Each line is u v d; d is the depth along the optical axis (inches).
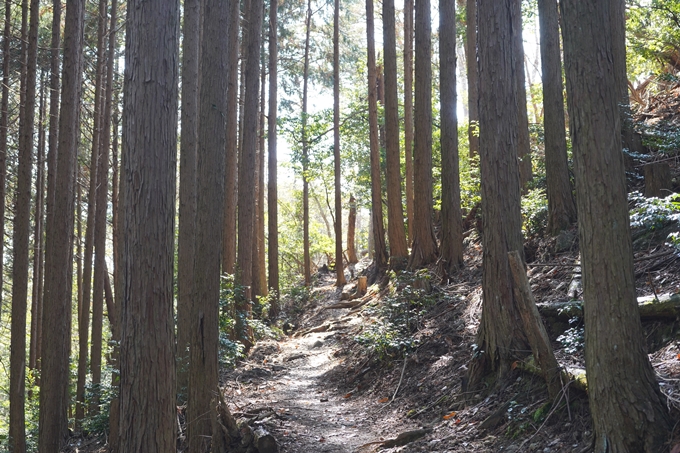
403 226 668.1
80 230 831.1
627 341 169.3
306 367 516.1
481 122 290.7
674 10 507.8
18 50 589.6
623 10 403.5
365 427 318.3
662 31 547.5
